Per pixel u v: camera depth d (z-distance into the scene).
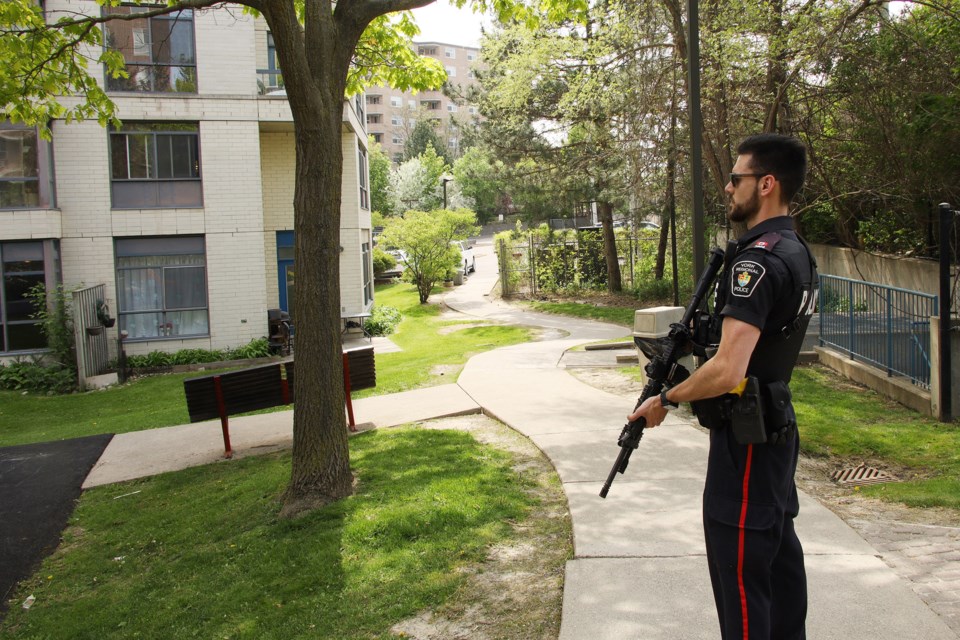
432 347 18.17
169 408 13.48
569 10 9.02
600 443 6.82
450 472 6.29
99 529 6.64
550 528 5.02
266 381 8.44
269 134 21.62
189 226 19.45
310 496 5.98
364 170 26.12
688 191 16.25
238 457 8.31
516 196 25.95
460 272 35.53
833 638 3.38
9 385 17.28
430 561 4.65
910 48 12.41
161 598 4.92
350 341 21.11
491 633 3.78
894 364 9.13
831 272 18.11
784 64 11.75
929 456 6.50
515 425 7.71
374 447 7.38
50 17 18.22
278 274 22.00
